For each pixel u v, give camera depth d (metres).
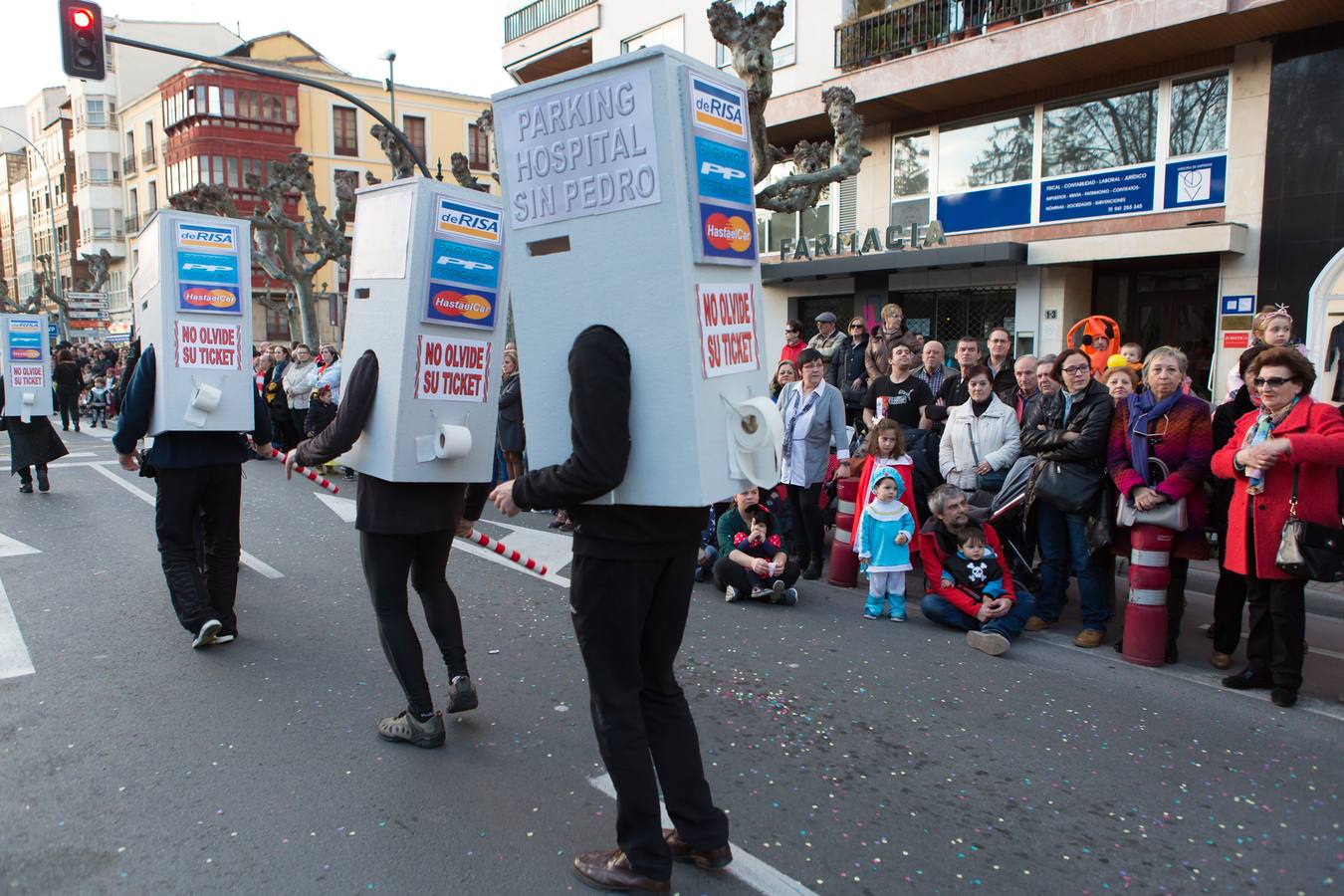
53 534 8.51
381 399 3.79
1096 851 3.17
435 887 2.89
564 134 2.79
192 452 5.11
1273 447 4.24
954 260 13.84
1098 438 5.31
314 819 3.31
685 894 2.86
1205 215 12.30
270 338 43.31
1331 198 11.15
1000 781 3.69
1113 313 13.90
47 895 2.84
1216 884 2.98
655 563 2.76
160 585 6.58
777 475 2.91
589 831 3.24
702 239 2.66
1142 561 5.11
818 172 10.87
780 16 10.02
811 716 4.35
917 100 14.64
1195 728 4.25
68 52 11.97
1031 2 13.05
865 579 7.31
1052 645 5.53
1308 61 11.23
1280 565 4.36
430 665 4.98
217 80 41.47
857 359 9.57
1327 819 3.41
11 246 72.75
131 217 53.50
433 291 3.78
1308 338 7.70
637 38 19.33
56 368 21.48
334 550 7.84
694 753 2.94
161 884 2.90
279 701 4.44
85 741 3.98
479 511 4.20
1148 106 12.84
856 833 3.26
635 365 2.70
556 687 4.66
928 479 7.21
